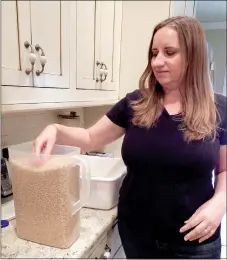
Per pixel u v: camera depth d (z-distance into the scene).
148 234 0.98
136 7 1.64
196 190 0.90
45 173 0.73
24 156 0.76
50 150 0.83
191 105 0.89
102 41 1.45
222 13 3.29
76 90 1.20
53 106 1.03
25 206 0.78
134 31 1.67
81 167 0.81
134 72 1.70
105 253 0.97
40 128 1.44
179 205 0.90
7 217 0.94
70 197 0.77
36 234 0.79
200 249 0.92
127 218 1.01
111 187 1.03
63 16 1.07
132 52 1.69
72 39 1.14
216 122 0.90
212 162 0.88
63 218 0.76
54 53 1.02
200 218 0.85
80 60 1.22
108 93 1.58
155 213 0.94
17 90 0.83
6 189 1.05
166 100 0.96
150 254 1.00
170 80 0.90
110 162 1.27
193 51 0.87
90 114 1.84
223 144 0.95
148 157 0.90
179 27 0.86
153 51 0.93
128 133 0.98
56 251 0.76
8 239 0.81
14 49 0.81
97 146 1.10
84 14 1.24
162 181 0.91
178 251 0.94
